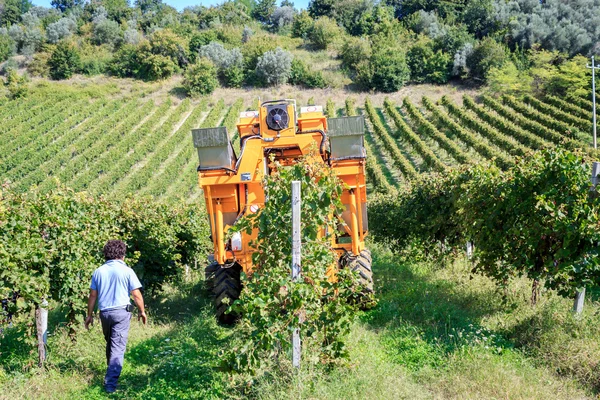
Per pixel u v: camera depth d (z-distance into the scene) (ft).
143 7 330.34
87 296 23.82
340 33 241.55
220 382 17.84
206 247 50.11
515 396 15.51
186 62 203.82
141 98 176.24
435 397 15.97
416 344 20.48
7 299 19.71
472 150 113.91
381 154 123.13
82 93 173.78
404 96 172.24
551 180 22.48
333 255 19.76
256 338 16.61
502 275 25.20
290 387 16.11
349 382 16.58
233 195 26.09
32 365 20.16
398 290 30.17
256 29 275.18
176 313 31.17
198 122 152.46
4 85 186.50
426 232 39.40
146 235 34.19
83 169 120.57
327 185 18.52
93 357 21.59
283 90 184.55
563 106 140.15
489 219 25.54
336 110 164.04
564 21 200.13
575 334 19.54
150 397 17.03
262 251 19.56
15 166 122.62
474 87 177.78
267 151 27.73
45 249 21.47
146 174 110.63
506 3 238.48
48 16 284.61
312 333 17.88
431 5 268.82
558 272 21.16
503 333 21.40
